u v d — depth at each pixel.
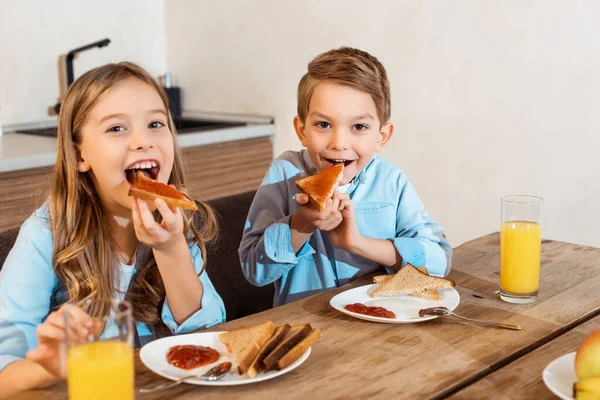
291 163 1.68
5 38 2.86
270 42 2.96
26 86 2.95
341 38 2.75
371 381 0.99
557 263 1.56
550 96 2.32
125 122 1.24
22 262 1.24
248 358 1.00
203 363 1.04
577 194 2.32
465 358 1.07
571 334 1.17
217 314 1.30
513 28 2.36
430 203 2.65
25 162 2.35
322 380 1.00
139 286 1.34
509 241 1.30
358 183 1.67
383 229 1.66
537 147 2.38
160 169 1.28
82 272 1.28
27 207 2.40
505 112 2.42
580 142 2.29
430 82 2.56
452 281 1.33
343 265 1.62
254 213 1.64
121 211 1.32
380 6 2.62
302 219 1.44
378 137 1.59
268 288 1.94
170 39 3.35
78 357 0.81
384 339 1.14
